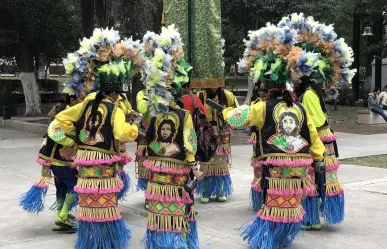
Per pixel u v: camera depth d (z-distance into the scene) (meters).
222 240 5.45
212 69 7.20
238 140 14.41
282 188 4.83
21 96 23.95
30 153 11.81
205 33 7.22
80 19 21.48
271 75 4.96
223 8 17.62
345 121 20.42
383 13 23.42
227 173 7.36
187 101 5.76
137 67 5.11
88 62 4.83
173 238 4.58
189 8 7.24
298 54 4.82
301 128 4.90
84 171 4.84
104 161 4.79
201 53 7.19
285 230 4.88
